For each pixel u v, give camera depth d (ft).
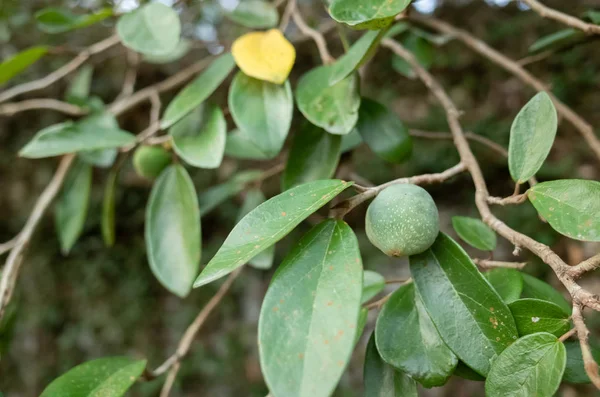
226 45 2.10
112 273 3.55
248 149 1.86
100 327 3.51
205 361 3.40
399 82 3.63
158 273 1.39
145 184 3.56
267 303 0.91
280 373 0.85
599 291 2.79
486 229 1.23
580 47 3.39
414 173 3.26
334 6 1.04
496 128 3.26
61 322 3.51
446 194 3.26
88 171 1.88
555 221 0.99
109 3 2.41
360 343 3.10
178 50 2.15
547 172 3.17
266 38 1.33
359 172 3.31
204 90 1.37
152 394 3.31
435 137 1.65
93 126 1.48
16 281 1.56
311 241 0.96
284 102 1.29
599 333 2.65
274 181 3.33
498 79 3.54
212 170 3.52
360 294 0.89
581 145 3.25
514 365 0.92
